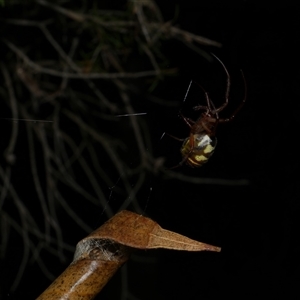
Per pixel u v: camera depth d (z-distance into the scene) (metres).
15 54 0.31
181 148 0.22
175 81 0.34
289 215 0.48
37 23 0.30
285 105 0.44
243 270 0.49
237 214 0.48
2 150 0.37
